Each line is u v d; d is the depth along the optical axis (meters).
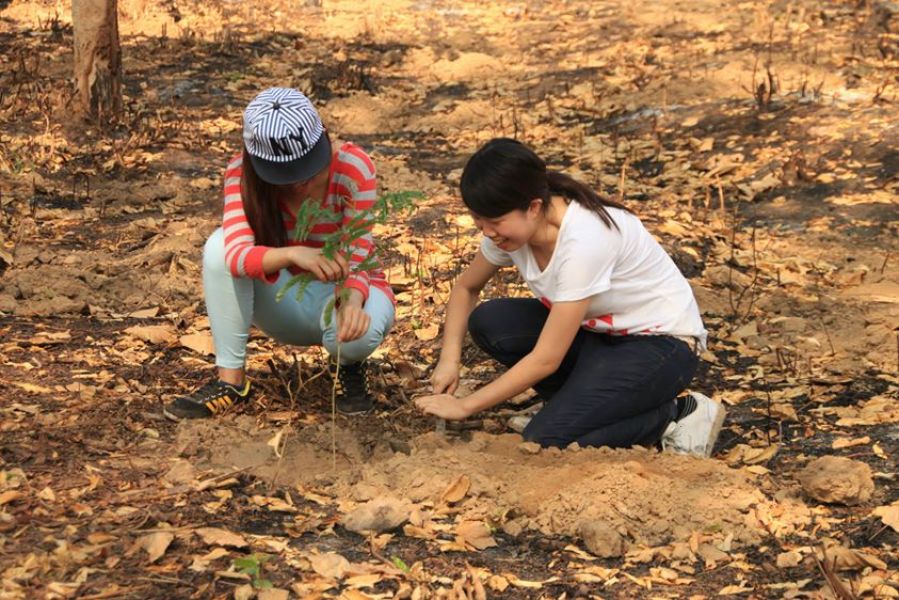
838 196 7.10
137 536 3.12
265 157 3.54
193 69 10.41
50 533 3.10
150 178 7.49
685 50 10.46
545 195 3.57
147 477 3.52
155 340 4.86
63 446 3.69
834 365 4.87
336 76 10.47
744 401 4.58
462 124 9.23
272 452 3.72
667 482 3.54
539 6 12.90
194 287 5.61
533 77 10.34
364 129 9.20
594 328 3.95
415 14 12.80
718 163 7.74
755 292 5.79
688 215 6.85
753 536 3.38
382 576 3.06
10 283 5.39
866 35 10.14
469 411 3.71
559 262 3.64
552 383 4.22
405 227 6.69
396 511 3.34
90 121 8.34
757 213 6.99
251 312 3.96
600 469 3.58
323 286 3.99
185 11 12.37
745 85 9.12
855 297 5.70
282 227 3.83
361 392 4.17
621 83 9.76
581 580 3.13
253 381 4.32
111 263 5.88
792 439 4.20
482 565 3.19
